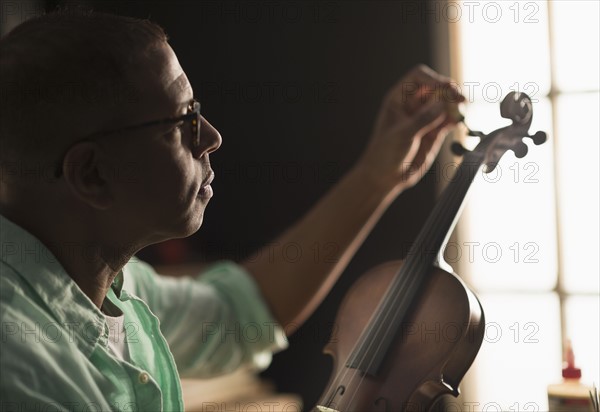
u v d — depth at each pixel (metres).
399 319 1.16
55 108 0.85
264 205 2.70
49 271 0.87
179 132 0.90
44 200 0.88
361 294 1.28
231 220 2.73
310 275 1.36
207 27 2.75
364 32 2.58
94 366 0.90
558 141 2.35
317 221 1.37
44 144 0.85
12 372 0.79
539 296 2.39
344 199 1.36
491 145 1.20
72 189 0.86
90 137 0.86
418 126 1.28
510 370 2.41
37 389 0.80
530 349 2.40
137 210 0.89
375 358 1.15
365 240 2.55
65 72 0.85
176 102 0.89
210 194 0.97
